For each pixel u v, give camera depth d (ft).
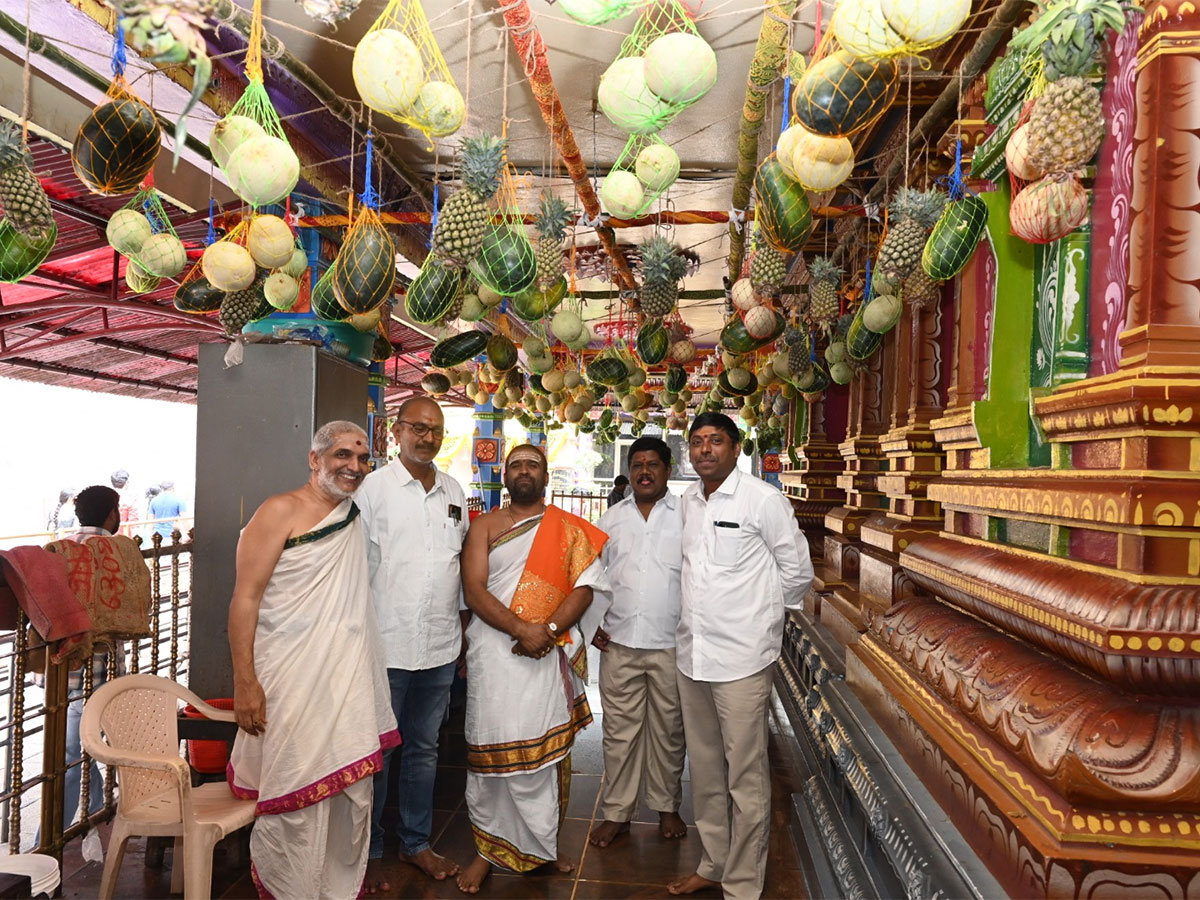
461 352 17.95
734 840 9.43
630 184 8.14
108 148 7.29
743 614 9.55
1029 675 6.23
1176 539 5.08
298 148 13.19
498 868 10.64
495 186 8.60
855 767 8.34
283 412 12.23
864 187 15.61
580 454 82.23
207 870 8.09
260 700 8.51
